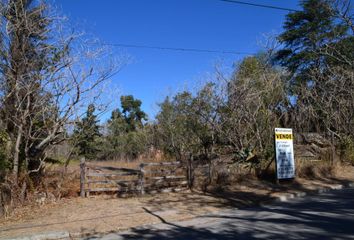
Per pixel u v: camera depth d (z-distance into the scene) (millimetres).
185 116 21922
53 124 12570
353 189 15016
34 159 12641
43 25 12312
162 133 25078
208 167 15531
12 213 10797
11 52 11617
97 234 8789
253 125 19484
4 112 11820
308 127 22672
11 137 11898
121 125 32875
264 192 13977
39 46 12117
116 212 10914
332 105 23344
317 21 37062
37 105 12109
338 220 9070
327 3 26797
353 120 21875
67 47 12453
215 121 19953
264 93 20531
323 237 7520
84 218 10234
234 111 19453
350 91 22266
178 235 8336
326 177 17297
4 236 8516
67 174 13641
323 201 12180
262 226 8758
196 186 14898
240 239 7680
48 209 11406
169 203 12219
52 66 12172
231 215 10406
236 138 19422
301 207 11195
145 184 14023
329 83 24719
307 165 17875
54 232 8742
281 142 16031
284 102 22125
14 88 11445
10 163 11477
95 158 28562
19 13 11633
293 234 7848
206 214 10688
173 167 17328
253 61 24250
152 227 9266
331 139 20812
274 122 20016
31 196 11898
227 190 14422
